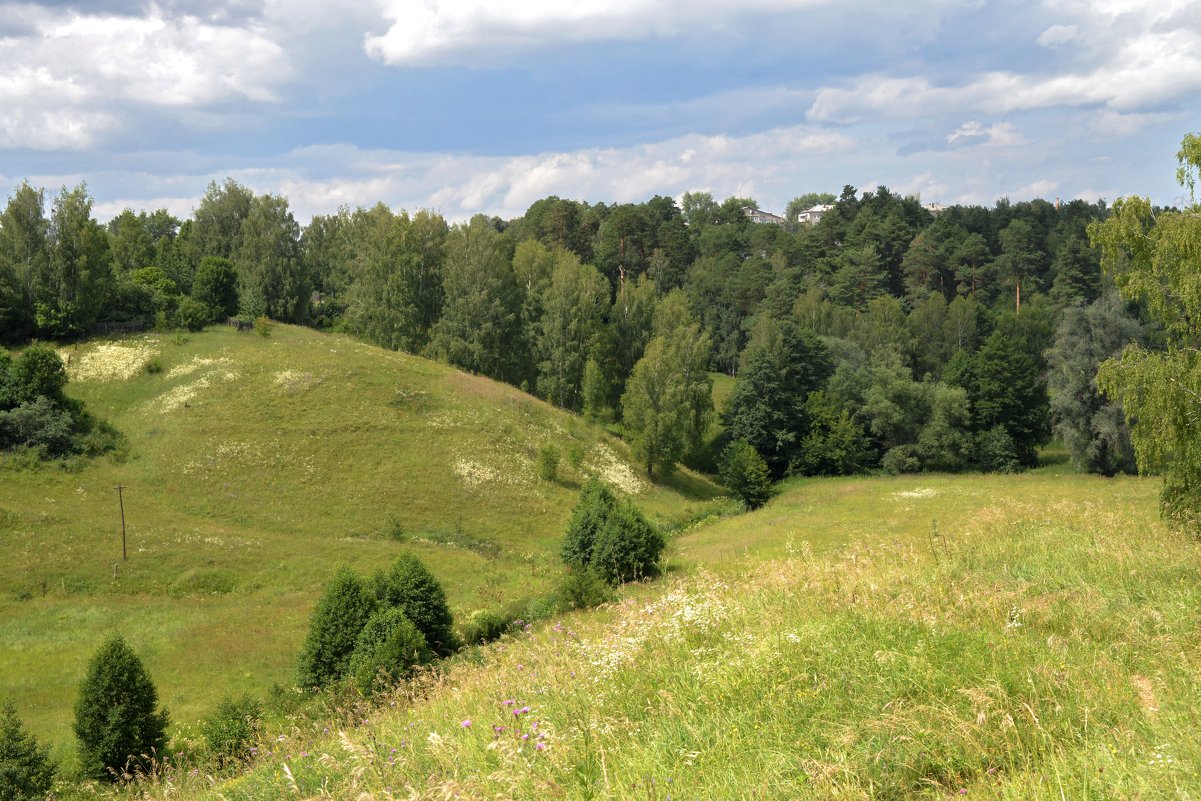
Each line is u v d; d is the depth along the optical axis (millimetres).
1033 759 5328
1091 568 11664
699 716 6617
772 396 77625
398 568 27266
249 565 41062
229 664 29938
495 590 36625
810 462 74688
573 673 8406
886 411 75625
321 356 70000
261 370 65562
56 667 29266
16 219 67562
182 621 34156
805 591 10109
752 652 7770
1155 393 20328
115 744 19391
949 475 70188
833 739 5668
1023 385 76188
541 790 5219
